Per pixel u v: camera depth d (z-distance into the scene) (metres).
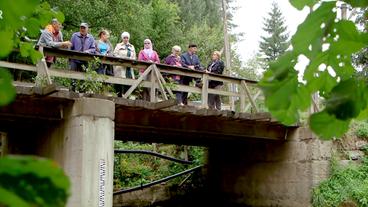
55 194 0.56
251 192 12.49
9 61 7.58
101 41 9.52
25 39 2.27
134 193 13.98
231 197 13.05
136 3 23.48
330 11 0.99
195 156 14.78
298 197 11.23
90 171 7.48
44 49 7.87
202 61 27.83
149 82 8.87
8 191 0.55
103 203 7.52
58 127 8.23
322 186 10.77
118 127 9.38
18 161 0.54
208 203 13.57
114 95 8.64
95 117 7.63
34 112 7.89
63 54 8.05
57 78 9.02
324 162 10.92
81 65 8.80
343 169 10.83
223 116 9.60
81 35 8.95
